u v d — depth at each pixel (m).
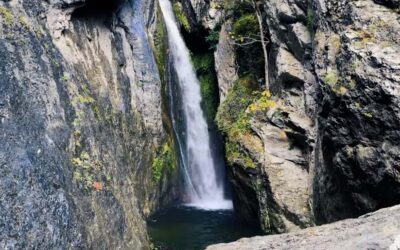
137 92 14.56
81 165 7.43
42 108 6.91
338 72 8.78
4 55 6.64
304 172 11.89
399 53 7.71
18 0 8.11
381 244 3.99
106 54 13.02
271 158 12.24
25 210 5.48
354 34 8.61
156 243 11.11
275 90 13.25
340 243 4.46
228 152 13.47
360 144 7.92
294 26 12.02
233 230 12.40
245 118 13.59
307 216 11.04
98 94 11.43
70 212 6.22
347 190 8.55
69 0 10.55
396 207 5.46
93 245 6.69
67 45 10.76
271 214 11.78
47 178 6.10
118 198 8.38
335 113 8.49
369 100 7.71
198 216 14.05
